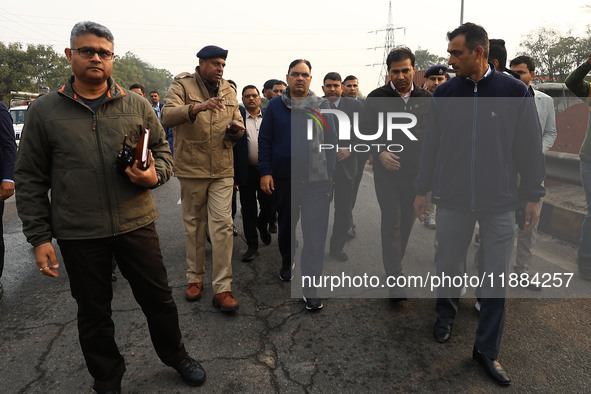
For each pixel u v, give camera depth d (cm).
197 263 279
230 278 265
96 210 163
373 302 268
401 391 187
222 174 263
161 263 184
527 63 278
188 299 277
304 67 260
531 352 212
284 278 308
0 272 280
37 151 157
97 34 153
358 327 241
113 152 164
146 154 161
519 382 190
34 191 158
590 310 251
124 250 173
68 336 235
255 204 354
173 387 191
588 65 262
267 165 286
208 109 231
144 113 178
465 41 182
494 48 249
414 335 231
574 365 201
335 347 221
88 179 160
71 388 191
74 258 164
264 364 207
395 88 254
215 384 192
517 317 246
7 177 268
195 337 232
